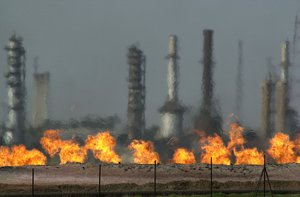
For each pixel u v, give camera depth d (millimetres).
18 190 161375
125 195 149375
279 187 184625
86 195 149875
